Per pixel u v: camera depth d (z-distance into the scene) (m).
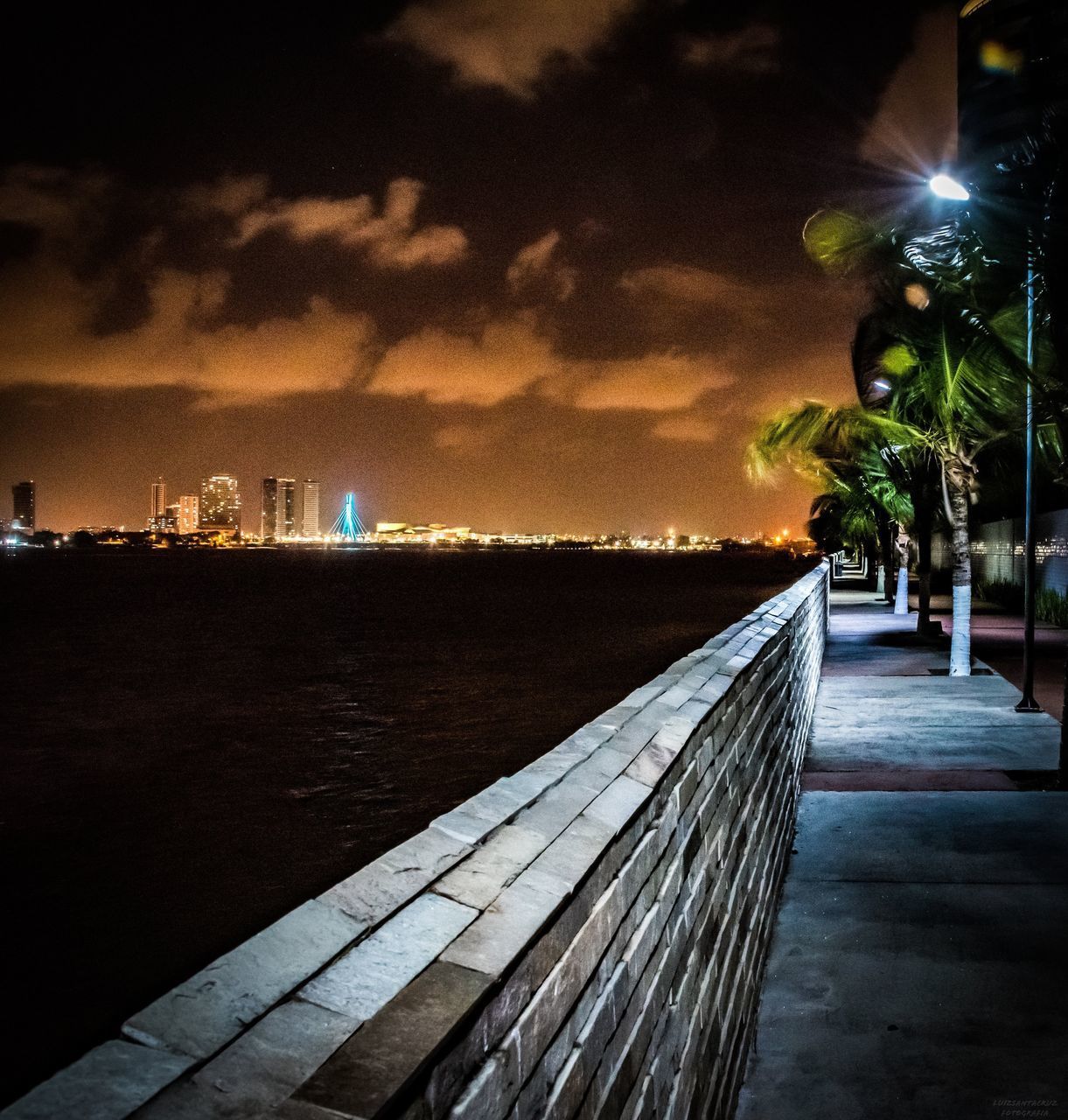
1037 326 12.21
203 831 16.38
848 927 5.91
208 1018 1.17
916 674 17.19
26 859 14.96
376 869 1.67
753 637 5.88
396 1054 1.17
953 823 8.02
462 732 24.70
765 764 5.63
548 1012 1.66
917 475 23.09
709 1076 3.33
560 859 1.90
